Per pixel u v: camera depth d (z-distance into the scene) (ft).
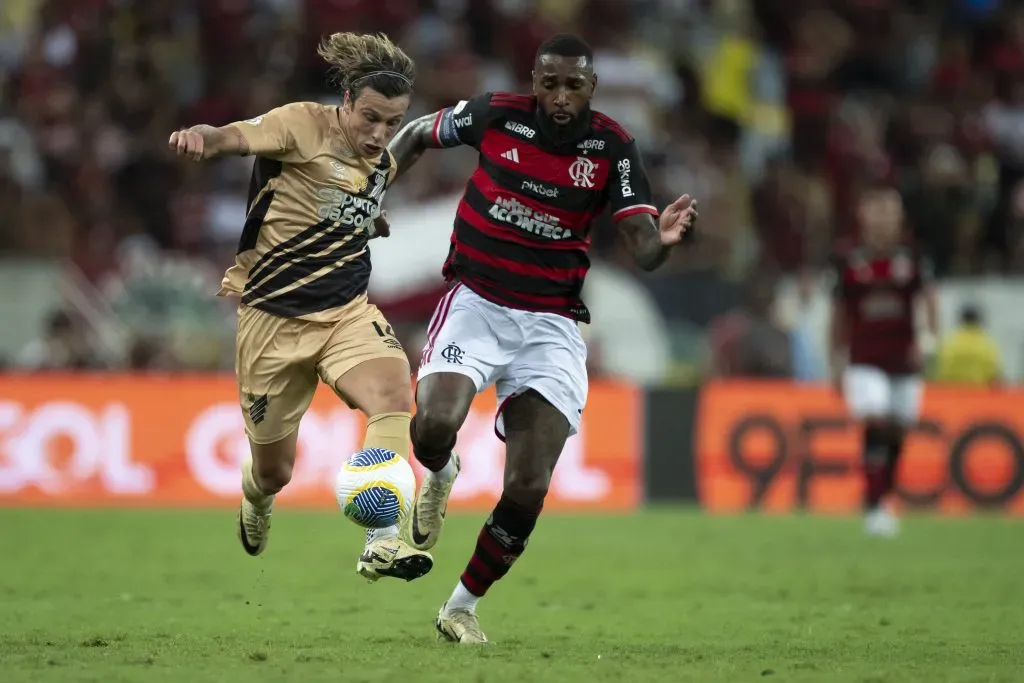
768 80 256.52
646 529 144.05
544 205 65.57
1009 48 262.67
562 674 55.88
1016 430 174.60
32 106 223.10
